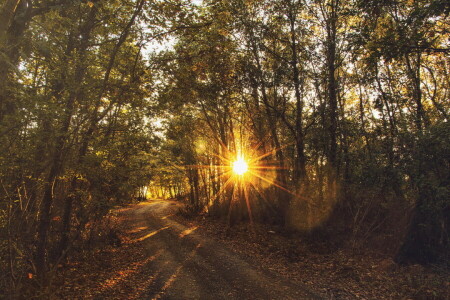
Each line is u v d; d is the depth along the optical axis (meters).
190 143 25.91
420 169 10.48
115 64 12.02
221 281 9.23
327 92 15.13
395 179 11.37
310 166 16.23
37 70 9.10
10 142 6.22
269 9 14.84
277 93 17.34
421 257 10.20
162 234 18.95
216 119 23.94
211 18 12.93
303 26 14.93
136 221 26.98
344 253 11.67
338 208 15.21
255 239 15.27
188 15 12.23
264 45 15.16
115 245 14.85
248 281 9.19
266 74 14.81
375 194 12.19
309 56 14.69
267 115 16.98
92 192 8.84
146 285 8.89
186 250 13.87
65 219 10.23
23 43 8.27
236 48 15.42
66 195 9.71
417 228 10.65
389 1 8.83
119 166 9.02
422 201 10.58
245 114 19.62
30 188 6.98
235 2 14.15
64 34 10.27
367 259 10.77
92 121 8.84
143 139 9.88
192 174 30.78
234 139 23.45
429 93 15.23
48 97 7.22
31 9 8.49
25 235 7.13
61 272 9.55
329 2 14.66
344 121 14.06
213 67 14.26
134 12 11.52
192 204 32.69
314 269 10.20
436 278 8.47
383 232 12.32
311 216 14.38
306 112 15.94
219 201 25.52
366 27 9.14
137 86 11.06
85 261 11.27
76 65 8.48
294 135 15.38
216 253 13.02
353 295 7.85
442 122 10.18
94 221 11.50
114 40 11.27
